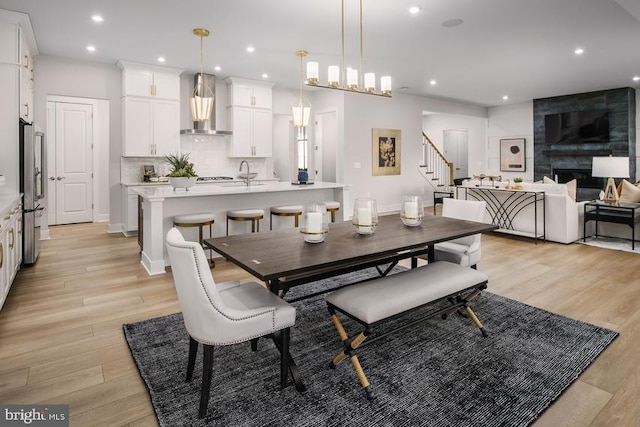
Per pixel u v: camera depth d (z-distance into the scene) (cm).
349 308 206
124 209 605
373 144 820
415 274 248
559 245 516
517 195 566
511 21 433
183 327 271
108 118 662
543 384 199
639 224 523
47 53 544
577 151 902
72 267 420
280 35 468
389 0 373
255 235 262
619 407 182
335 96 784
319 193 537
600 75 703
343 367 219
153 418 178
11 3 377
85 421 176
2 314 294
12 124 407
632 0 332
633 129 842
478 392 193
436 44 509
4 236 297
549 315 287
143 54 548
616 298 322
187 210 437
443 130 1191
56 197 695
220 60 577
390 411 179
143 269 413
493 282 366
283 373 195
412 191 906
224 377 209
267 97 724
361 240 245
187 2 375
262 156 725
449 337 254
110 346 246
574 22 439
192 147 681
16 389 200
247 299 204
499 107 1066
